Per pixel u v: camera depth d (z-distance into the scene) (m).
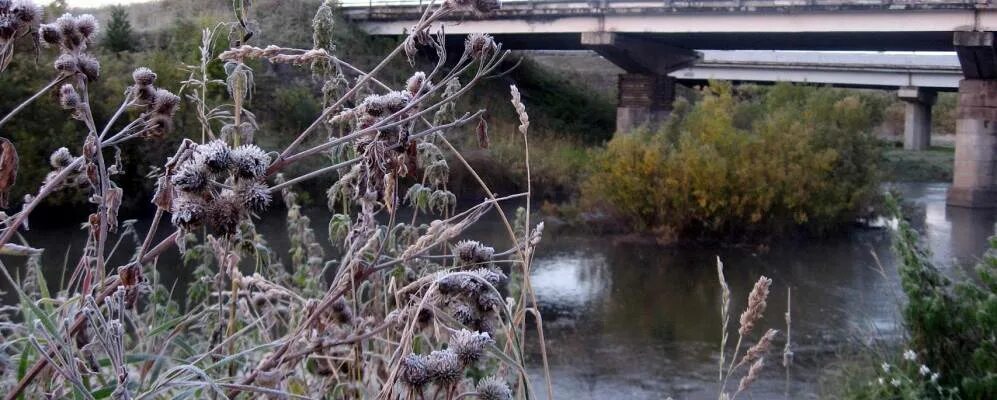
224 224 1.59
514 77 47.19
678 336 14.36
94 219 2.15
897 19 31.48
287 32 24.70
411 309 2.13
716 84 30.50
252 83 2.65
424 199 3.18
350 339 2.22
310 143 13.62
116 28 27.86
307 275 3.97
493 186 27.38
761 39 37.97
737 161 25.75
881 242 25.20
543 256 22.31
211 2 30.16
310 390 2.70
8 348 2.22
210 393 2.13
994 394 6.17
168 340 2.26
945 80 54.69
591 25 38.28
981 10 29.91
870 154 27.73
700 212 25.44
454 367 1.81
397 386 2.00
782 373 11.45
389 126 2.12
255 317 2.92
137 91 2.34
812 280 19.08
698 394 11.05
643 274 20.19
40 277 2.17
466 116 2.41
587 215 26.69
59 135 15.28
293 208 4.26
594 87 53.62
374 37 37.44
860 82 56.69
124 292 1.70
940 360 6.71
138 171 13.77
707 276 20.02
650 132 29.17
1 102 14.62
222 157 1.59
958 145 33.47
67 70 2.21
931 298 6.76
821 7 32.62
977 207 32.72
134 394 1.76
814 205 25.94
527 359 10.52
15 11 2.11
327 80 2.85
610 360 12.75
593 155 28.56
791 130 26.64
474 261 2.40
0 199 2.16
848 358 9.46
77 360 1.80
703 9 35.12
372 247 2.69
